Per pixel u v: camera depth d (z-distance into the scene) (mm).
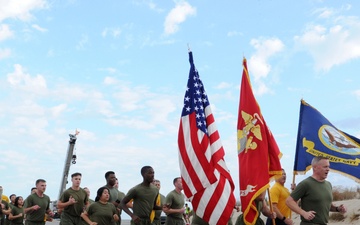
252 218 9359
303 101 10672
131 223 11633
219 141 10516
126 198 11000
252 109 9938
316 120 10586
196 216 10227
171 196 13891
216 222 9898
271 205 9562
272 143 9930
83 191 12945
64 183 23438
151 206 11109
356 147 10438
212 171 10133
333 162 10305
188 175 10195
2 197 18828
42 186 14797
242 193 9531
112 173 13633
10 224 17297
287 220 9930
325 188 8195
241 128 10000
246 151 9727
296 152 10430
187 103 10734
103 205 11992
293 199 8141
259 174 9469
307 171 10305
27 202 14648
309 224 8047
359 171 10219
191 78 10891
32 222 14578
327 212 8172
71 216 12648
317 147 10422
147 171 11086
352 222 23703
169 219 13883
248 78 10219
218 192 10047
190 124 10531
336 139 10492
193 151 10273
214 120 10711
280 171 9844
